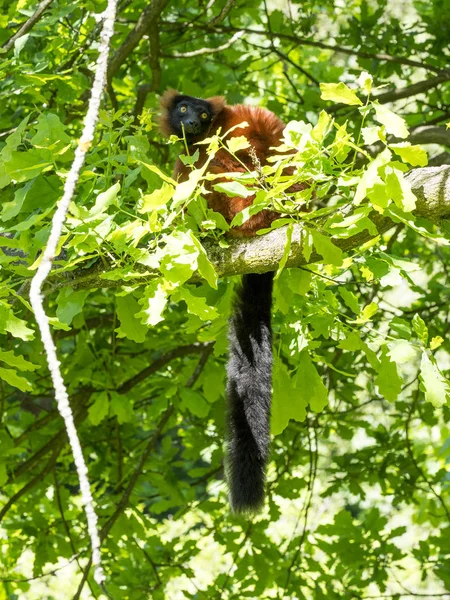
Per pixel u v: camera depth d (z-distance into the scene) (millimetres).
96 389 7590
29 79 5383
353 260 4652
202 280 4848
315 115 8617
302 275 4570
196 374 7336
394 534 7473
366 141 3441
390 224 4133
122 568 7969
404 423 8266
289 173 5074
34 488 8188
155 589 7355
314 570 7582
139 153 4488
